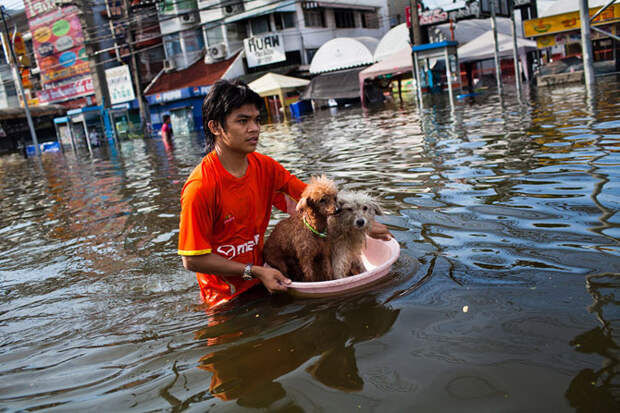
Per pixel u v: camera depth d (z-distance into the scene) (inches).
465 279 123.6
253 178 142.0
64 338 131.0
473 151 299.4
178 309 141.7
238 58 1366.9
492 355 86.9
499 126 392.2
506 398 74.7
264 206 148.9
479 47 993.5
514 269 124.8
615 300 100.3
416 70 893.8
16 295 172.6
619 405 69.4
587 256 124.8
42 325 142.3
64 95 1716.3
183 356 107.0
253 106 130.7
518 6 1101.7
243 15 1362.0
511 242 143.8
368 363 90.9
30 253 228.1
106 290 165.6
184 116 1268.5
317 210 138.0
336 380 86.7
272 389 86.8
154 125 1443.2
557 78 787.4
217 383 92.1
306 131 644.7
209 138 135.7
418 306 112.3
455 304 110.2
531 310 101.5
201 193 129.6
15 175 664.4
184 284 163.6
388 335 100.7
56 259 211.9
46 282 183.0
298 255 142.1
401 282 128.9
